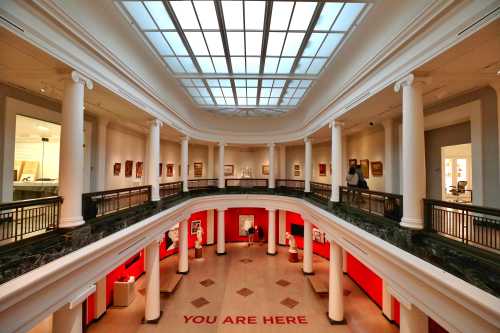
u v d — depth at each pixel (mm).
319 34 7816
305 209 13180
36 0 4070
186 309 10336
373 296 11312
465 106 7262
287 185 20484
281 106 15719
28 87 7203
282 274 13984
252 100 14883
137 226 6617
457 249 4262
